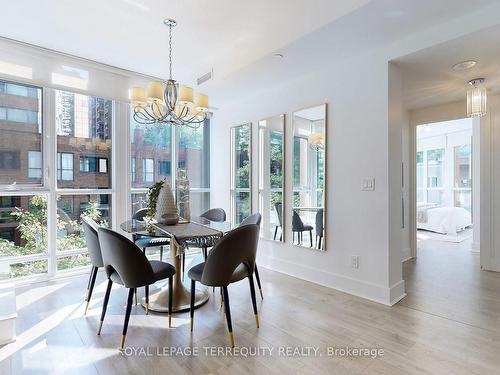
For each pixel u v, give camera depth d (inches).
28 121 126.8
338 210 119.9
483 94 119.2
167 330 86.7
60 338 81.9
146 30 111.8
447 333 83.7
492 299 108.4
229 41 122.0
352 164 114.7
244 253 82.9
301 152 135.2
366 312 97.8
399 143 110.2
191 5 96.3
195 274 86.3
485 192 146.9
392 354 73.8
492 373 65.9
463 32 85.2
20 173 125.3
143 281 80.2
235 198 175.6
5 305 88.9
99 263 97.0
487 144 146.4
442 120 158.4
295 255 138.3
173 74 157.0
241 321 92.1
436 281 128.9
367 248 110.1
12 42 116.6
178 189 117.6
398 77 109.0
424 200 319.9
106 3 94.6
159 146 171.3
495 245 144.3
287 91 141.7
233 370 68.1
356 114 113.3
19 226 125.6
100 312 98.4
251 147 163.0
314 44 102.7
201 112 112.0
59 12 99.0
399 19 86.8
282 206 144.4
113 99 146.1
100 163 147.5
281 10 100.0
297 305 104.0
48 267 131.8
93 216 145.4
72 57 131.3
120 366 69.6
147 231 95.6
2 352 75.0
